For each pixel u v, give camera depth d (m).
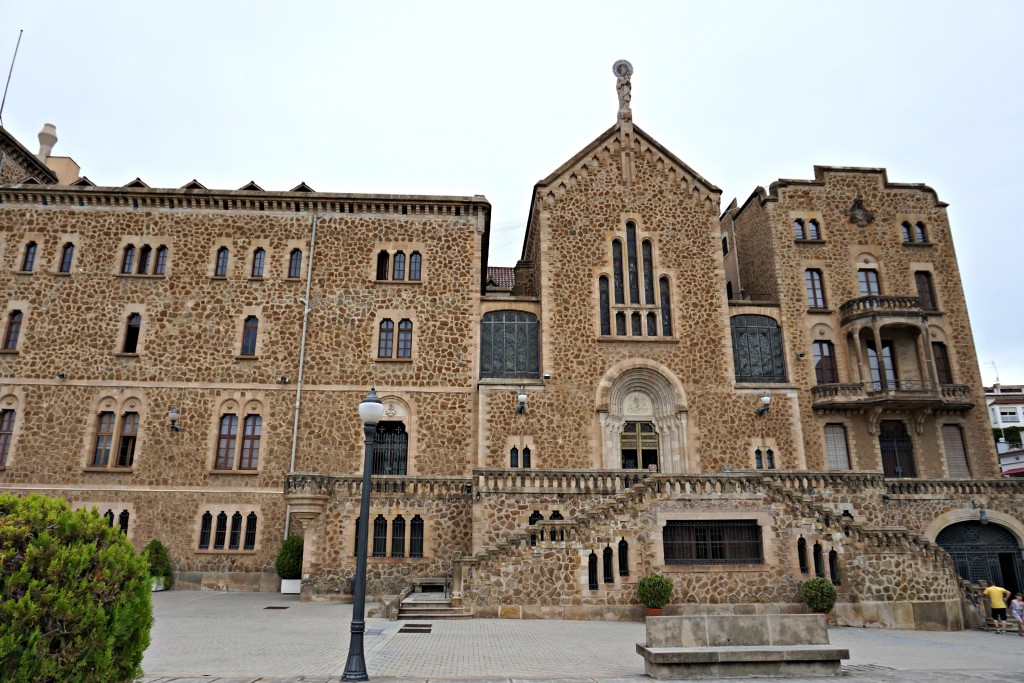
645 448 30.39
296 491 23.64
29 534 8.11
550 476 23.36
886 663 14.40
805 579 20.83
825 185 34.72
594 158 33.53
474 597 20.06
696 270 32.31
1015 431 61.38
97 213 31.80
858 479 24.53
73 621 8.05
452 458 29.44
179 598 24.45
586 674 12.34
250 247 31.89
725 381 30.69
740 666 12.70
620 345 31.00
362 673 11.19
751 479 21.67
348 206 32.56
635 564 20.67
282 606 22.05
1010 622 21.27
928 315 33.19
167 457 28.83
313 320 30.98
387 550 23.92
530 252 38.53
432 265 32.12
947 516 25.11
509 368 30.89
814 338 32.41
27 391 29.28
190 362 30.09
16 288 30.56
